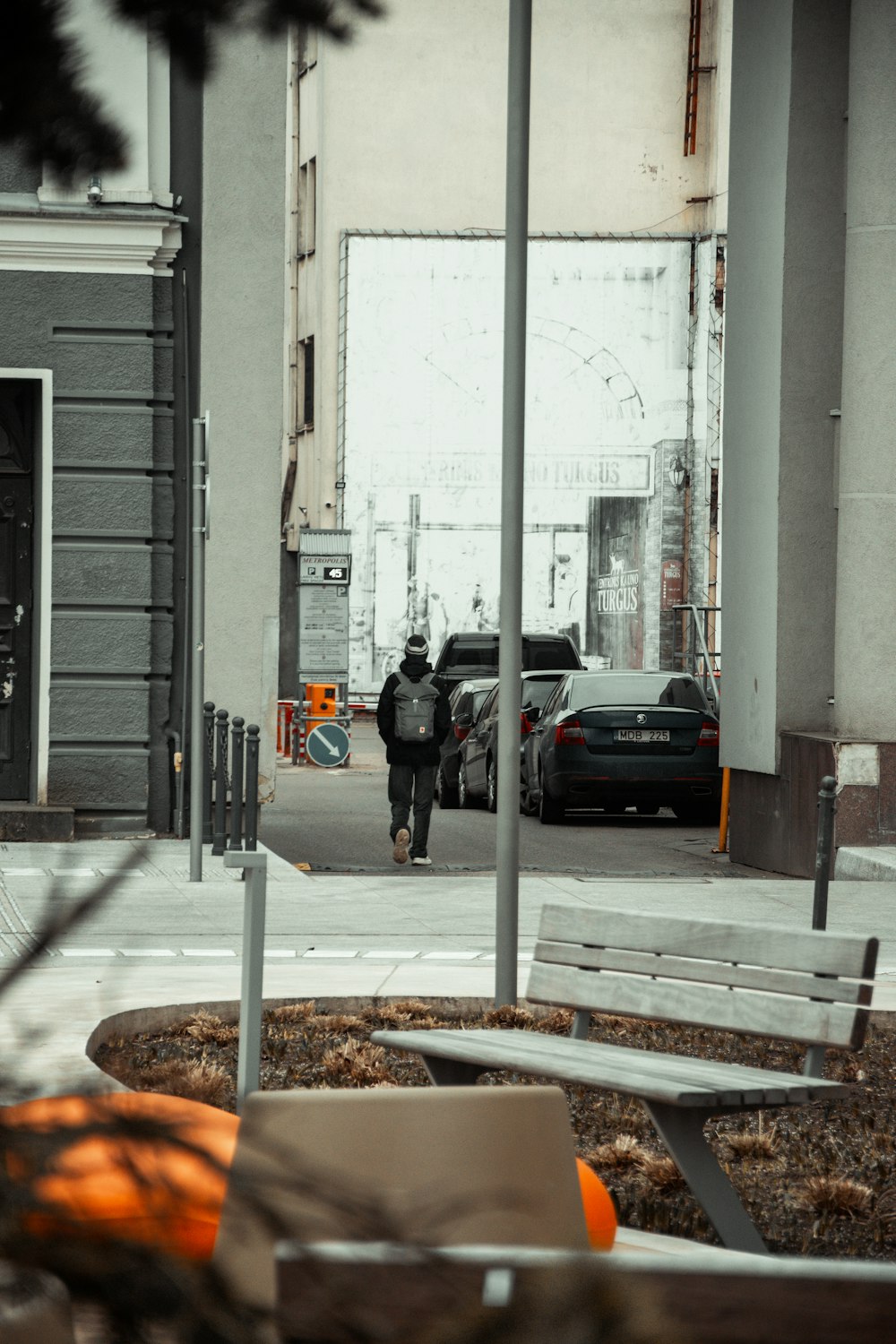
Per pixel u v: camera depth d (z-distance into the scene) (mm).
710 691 50719
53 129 3053
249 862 9406
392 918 19875
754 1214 8805
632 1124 10500
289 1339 1666
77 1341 1617
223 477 27609
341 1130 4938
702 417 76000
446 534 76188
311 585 52406
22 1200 1594
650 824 36531
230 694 27766
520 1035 9164
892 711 26578
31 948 1777
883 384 26609
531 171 76688
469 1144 5012
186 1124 1740
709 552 75875
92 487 26781
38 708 26609
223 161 27281
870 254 26656
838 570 27031
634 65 76875
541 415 76000
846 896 22578
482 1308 1771
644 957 9242
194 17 3246
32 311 26656
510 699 13641
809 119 27531
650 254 76125
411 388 76062
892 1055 12805
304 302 79938
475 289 76000
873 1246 8312
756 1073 7961
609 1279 1825
